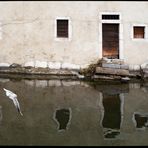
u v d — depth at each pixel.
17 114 8.47
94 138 7.17
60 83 11.36
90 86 11.08
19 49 12.59
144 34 12.45
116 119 8.30
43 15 12.48
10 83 11.14
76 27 12.46
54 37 12.49
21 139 7.02
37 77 12.09
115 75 11.84
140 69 12.42
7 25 12.57
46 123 7.96
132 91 10.52
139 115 8.59
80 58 12.50
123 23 12.44
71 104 9.26
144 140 7.14
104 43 12.60
